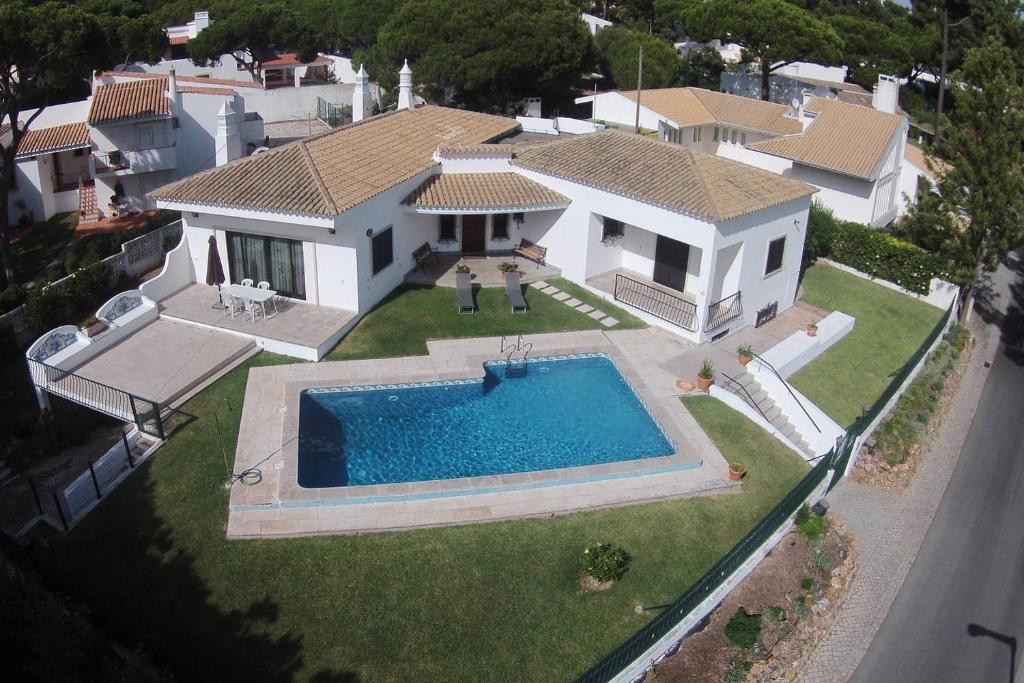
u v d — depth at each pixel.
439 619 16.52
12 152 32.50
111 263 29.89
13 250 36.84
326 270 27.08
